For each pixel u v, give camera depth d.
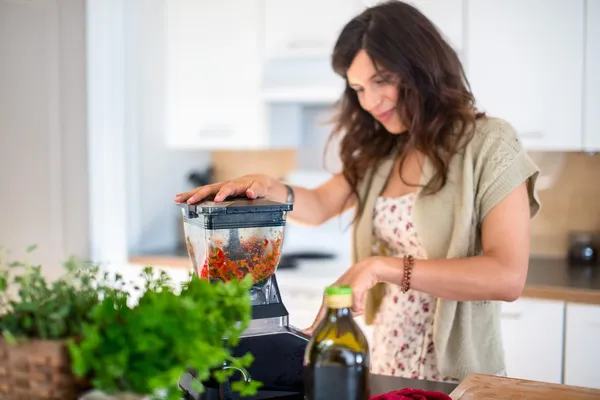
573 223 2.71
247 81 2.83
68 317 0.84
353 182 1.77
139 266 2.97
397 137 1.71
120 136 3.02
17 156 3.01
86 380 0.83
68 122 2.94
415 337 1.57
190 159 3.41
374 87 1.54
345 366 0.90
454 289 1.36
